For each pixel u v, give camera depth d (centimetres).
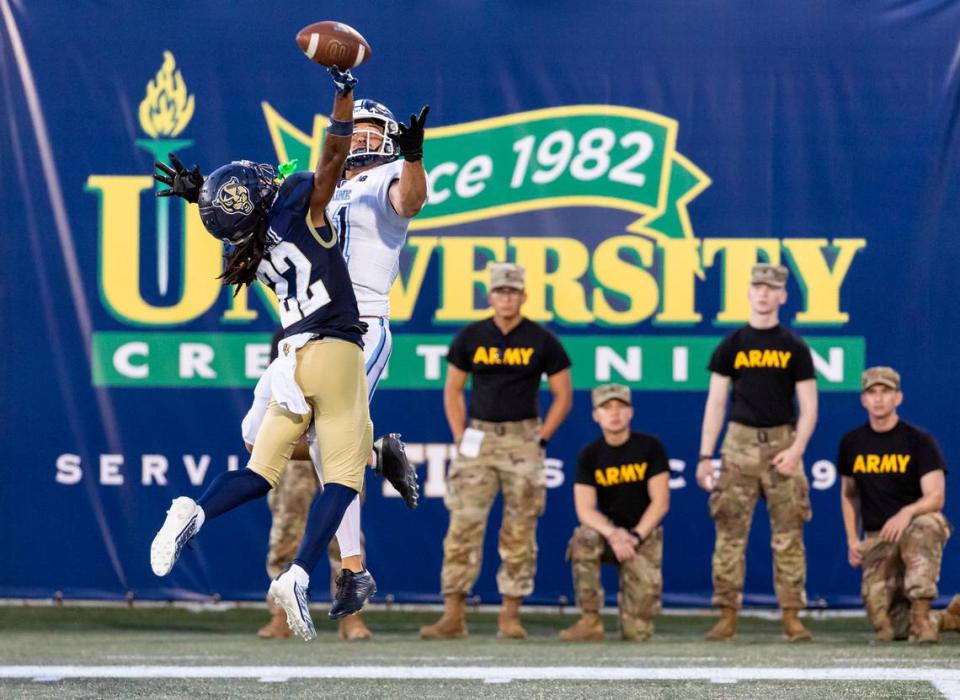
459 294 2922
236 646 2405
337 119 1473
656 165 2922
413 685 1855
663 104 2922
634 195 2925
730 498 2619
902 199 2903
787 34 2914
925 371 2888
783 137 2914
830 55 2911
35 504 2886
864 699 1728
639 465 2673
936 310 2894
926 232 2902
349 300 1523
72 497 2891
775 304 2630
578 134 2930
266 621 2877
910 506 2598
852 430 2716
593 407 2733
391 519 2884
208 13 2930
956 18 2908
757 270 2628
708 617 3009
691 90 2920
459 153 2928
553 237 2927
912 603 2555
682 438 2894
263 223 1488
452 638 2611
